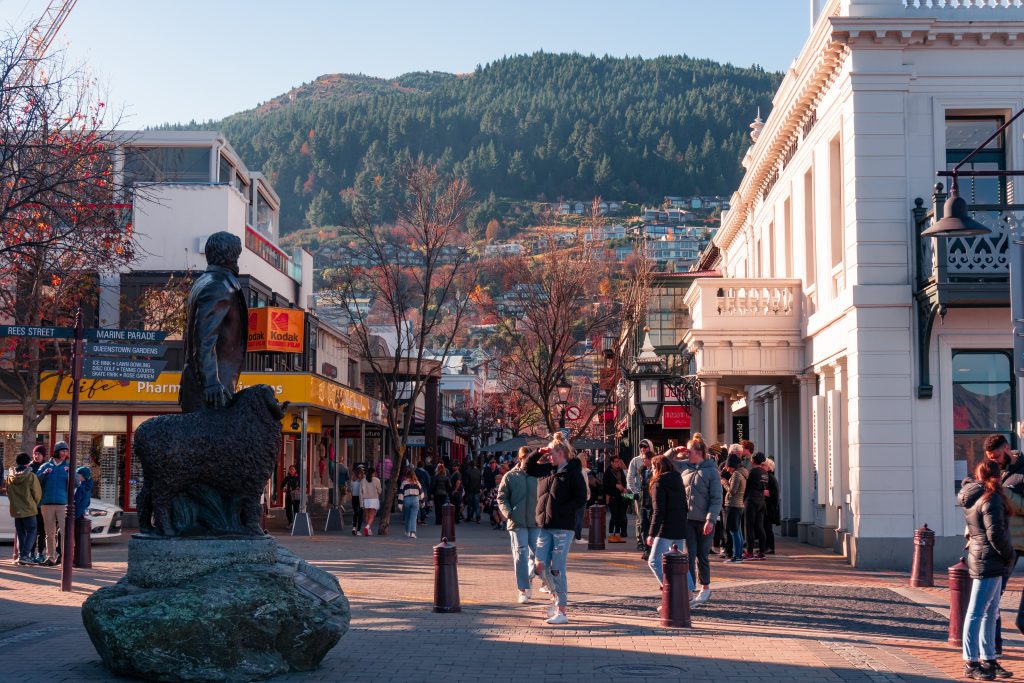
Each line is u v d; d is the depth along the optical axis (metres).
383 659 9.66
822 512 23.05
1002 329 19.14
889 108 19.73
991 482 9.21
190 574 8.79
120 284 33.81
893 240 19.53
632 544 24.11
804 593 14.98
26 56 16.45
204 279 9.36
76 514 18.34
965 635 9.16
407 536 26.48
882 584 16.19
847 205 20.19
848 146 20.11
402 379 43.69
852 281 19.80
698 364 25.03
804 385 24.58
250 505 9.26
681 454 14.83
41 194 16.42
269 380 26.11
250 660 8.59
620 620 12.34
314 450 42.31
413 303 33.84
